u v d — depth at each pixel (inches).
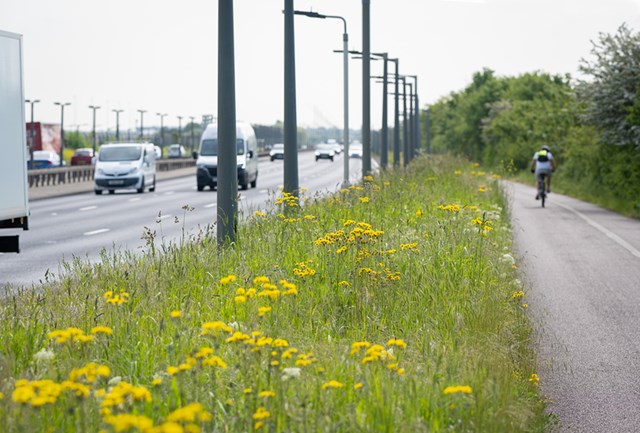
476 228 850.1
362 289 542.0
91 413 314.7
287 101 1148.5
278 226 800.9
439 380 365.4
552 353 554.9
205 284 590.2
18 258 1006.4
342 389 347.3
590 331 620.1
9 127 810.8
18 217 831.7
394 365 343.3
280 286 545.6
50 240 1197.1
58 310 515.8
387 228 836.0
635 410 446.9
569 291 781.9
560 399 464.8
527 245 1126.4
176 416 241.9
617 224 1446.9
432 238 735.1
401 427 316.5
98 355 402.6
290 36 1143.6
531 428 372.2
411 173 1702.8
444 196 1326.3
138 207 1857.8
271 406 319.9
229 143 812.6
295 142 1150.3
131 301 510.6
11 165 813.9
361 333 476.1
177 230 1301.7
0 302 570.6
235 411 322.7
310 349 420.2
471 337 457.4
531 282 823.1
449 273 615.2
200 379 353.7
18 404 307.6
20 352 422.9
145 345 417.1
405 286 566.6
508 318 542.0
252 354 370.9
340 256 616.7
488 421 331.9
